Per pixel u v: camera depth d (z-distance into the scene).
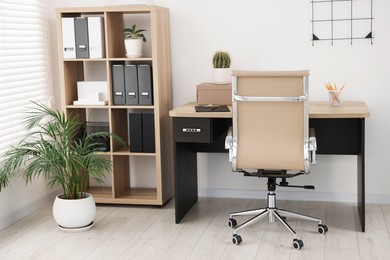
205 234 3.76
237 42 4.44
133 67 4.27
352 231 3.76
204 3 4.46
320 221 3.73
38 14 4.45
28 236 3.81
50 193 4.62
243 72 3.38
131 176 4.76
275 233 3.75
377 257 3.31
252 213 3.81
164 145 4.41
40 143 3.86
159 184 4.32
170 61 4.55
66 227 3.88
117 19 4.45
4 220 4.02
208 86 4.16
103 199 4.43
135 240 3.68
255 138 3.50
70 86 4.47
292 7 4.32
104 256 3.42
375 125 4.30
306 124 3.42
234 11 4.41
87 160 3.87
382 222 3.93
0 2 3.96
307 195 4.49
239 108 3.47
